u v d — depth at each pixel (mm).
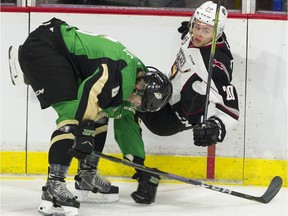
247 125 13578
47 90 10758
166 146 13695
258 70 13516
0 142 13719
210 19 11984
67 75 10844
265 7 13773
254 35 13477
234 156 13633
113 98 10734
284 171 13586
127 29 13562
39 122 13688
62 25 11258
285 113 13531
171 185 13422
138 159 12047
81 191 12125
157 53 13594
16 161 13734
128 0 13812
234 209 11828
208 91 11711
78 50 10992
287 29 13422
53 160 10766
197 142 11523
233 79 13547
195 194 12836
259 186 13625
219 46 12227
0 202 11914
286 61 13469
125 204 12062
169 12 13477
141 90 10977
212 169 13672
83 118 10477
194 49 12398
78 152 10508
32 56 10938
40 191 12703
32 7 13578
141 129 12445
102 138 12078
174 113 12383
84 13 13562
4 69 13648
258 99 13547
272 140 13578
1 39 13625
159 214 11406
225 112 11828
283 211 11742
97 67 10758
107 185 12102
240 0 13625
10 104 13664
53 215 10945
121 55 10805
